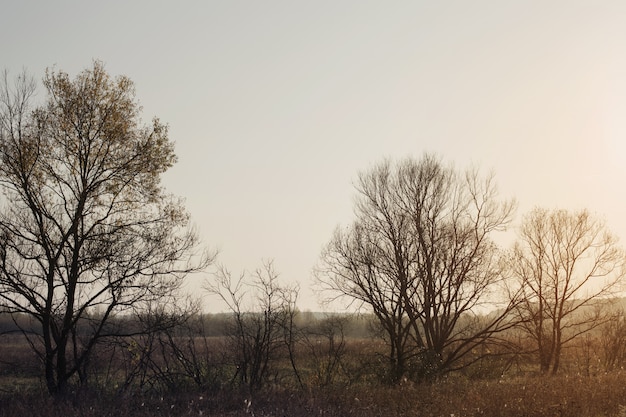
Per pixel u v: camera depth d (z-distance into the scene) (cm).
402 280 3403
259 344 2695
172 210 2598
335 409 1930
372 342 3475
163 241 2527
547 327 3994
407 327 3412
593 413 1908
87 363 2486
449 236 3609
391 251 3531
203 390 2411
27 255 2402
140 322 2545
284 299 2759
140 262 2502
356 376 3084
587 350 4116
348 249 3512
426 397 2177
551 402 1995
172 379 2512
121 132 2555
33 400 2016
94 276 2464
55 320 2486
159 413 1905
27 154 2442
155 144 2597
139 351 2530
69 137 2528
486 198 3644
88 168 2541
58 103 2538
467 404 1970
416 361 3219
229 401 2152
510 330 3797
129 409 1916
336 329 3033
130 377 2483
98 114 2544
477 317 3712
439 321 3869
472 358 3684
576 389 2189
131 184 2584
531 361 4097
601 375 2992
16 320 2555
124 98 2606
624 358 3978
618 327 4016
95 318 2508
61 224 2480
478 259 3603
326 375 2914
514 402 1970
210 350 2803
